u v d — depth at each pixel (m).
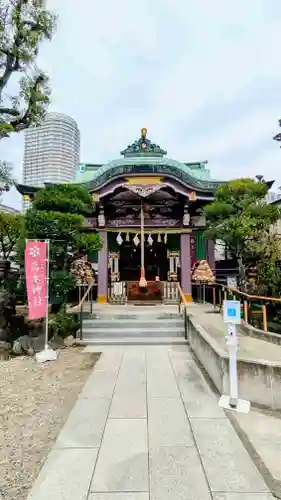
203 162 18.14
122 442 3.81
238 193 11.77
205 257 15.45
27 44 8.07
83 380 5.99
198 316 10.57
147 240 15.39
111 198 14.67
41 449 3.67
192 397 5.16
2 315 8.84
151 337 9.23
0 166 9.48
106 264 14.71
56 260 8.56
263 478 3.12
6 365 6.89
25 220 8.42
